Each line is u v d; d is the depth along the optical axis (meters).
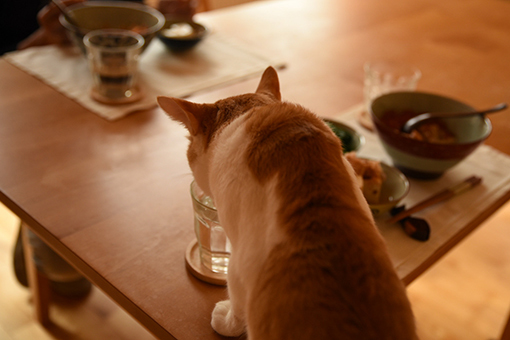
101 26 1.35
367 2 1.98
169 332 0.61
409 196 0.92
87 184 0.86
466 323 1.60
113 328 1.50
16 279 1.54
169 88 1.20
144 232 0.77
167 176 0.91
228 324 0.60
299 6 1.86
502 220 2.07
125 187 0.87
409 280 0.75
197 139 0.63
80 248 0.73
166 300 0.66
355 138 0.98
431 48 1.61
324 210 0.45
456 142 1.01
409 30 1.74
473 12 1.98
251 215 0.49
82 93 1.15
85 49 1.21
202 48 1.43
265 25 1.65
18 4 2.08
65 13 1.26
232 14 1.71
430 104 1.06
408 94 1.06
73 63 1.29
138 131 1.04
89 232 0.76
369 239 0.45
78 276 1.42
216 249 0.68
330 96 1.25
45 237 0.76
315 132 0.51
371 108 0.98
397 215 0.84
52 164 0.91
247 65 1.36
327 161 0.49
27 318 1.51
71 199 0.82
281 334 0.41
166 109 0.63
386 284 0.43
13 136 0.98
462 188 0.94
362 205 0.51
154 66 1.30
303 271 0.42
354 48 1.55
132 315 0.66
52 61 1.28
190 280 0.69
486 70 1.49
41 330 1.47
